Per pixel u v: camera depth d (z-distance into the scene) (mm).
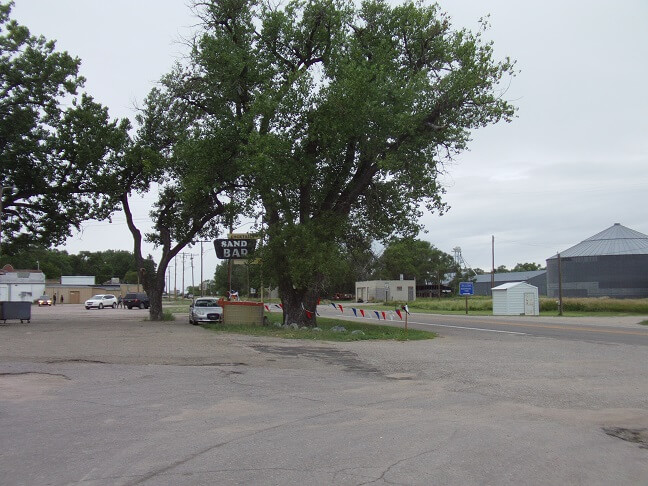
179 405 9016
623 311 50531
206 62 26578
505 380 11875
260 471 5734
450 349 17859
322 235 25203
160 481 5418
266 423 7867
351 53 25375
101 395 9766
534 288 47219
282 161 23609
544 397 10062
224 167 26969
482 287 119688
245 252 28844
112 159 32875
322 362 14484
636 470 6035
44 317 39281
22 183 31156
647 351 17609
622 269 73250
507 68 24188
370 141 24453
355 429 7555
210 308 30797
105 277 149250
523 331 26828
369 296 100438
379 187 28594
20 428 7488
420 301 80562
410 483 5434
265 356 15438
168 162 32531
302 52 27219
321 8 25719
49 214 33031
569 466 6098
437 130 24703
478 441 7000
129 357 14695
